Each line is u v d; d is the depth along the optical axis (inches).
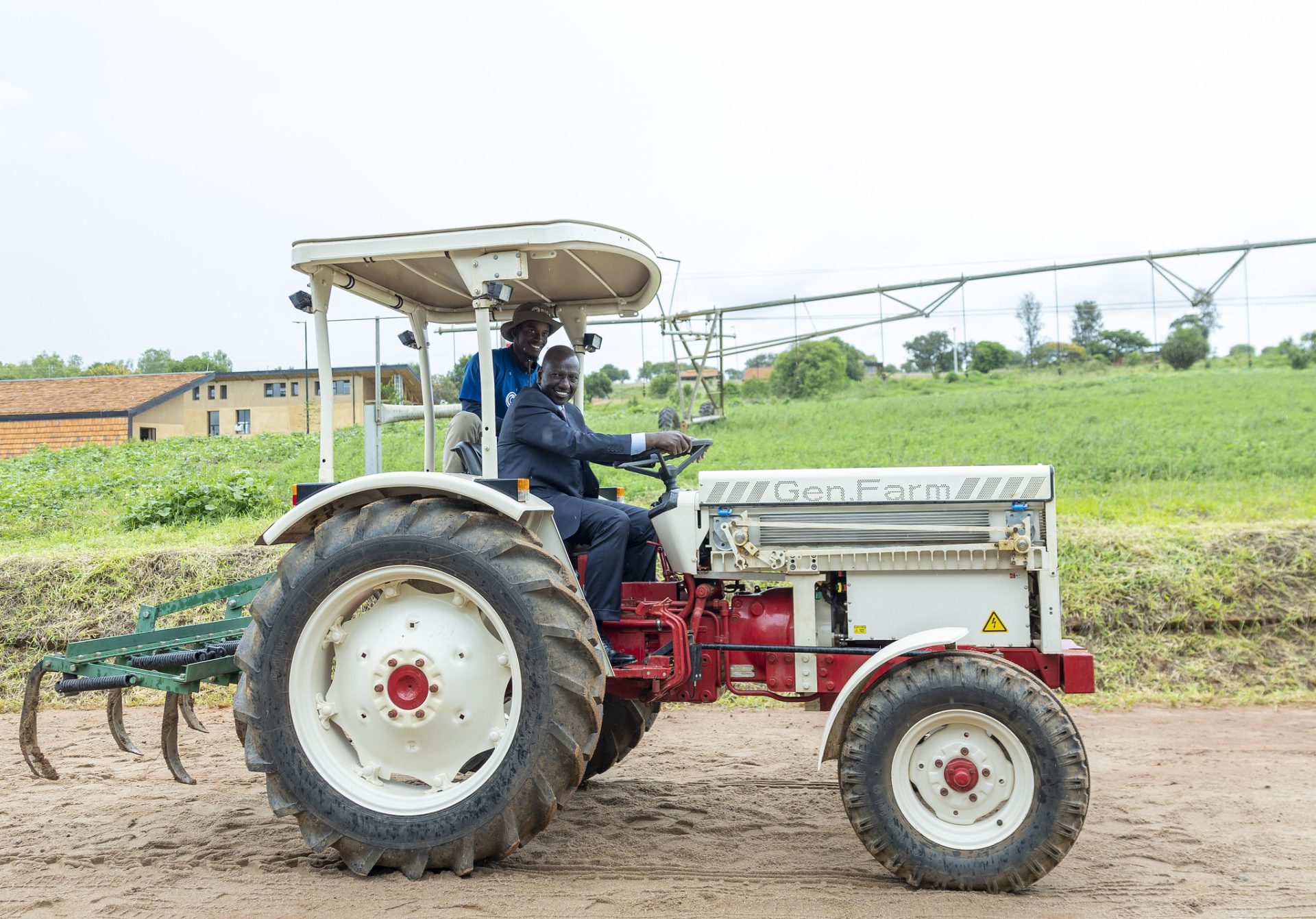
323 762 137.6
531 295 182.2
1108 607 274.8
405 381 629.9
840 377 945.5
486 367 142.3
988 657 132.2
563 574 137.9
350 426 932.6
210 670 150.2
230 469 600.4
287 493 463.2
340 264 150.8
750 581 179.6
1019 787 127.6
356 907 122.0
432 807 134.2
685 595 157.9
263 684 137.8
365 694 138.6
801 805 170.2
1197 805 167.9
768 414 720.3
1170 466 471.2
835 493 151.4
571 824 159.6
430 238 141.3
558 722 130.9
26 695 150.9
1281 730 222.5
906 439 593.6
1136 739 214.5
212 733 230.7
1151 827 154.8
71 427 966.4
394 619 140.6
